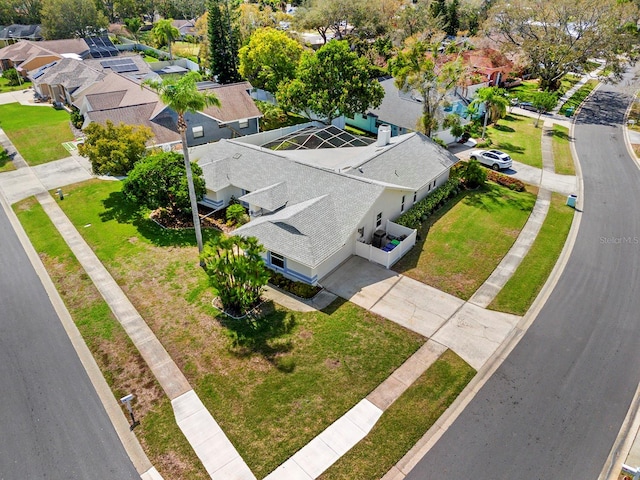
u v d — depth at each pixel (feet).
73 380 63.00
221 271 70.95
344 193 92.99
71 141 151.12
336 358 65.98
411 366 64.95
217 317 74.02
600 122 180.65
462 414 57.98
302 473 50.62
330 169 103.86
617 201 115.75
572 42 198.18
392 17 263.90
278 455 52.54
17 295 80.18
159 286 81.71
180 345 68.49
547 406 59.31
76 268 87.25
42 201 112.98
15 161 136.46
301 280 82.38
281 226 84.94
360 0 253.44
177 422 56.65
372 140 134.51
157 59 273.54
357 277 84.58
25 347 68.74
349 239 87.97
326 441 54.19
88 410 58.59
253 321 73.05
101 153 105.09
